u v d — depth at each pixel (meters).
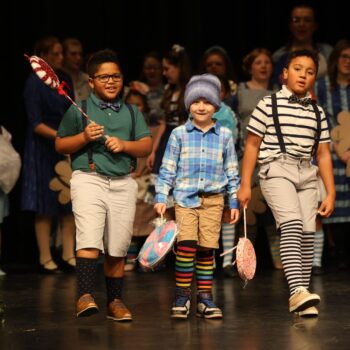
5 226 14.59
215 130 8.37
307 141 8.25
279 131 8.24
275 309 8.60
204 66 11.95
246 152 8.45
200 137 8.32
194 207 8.23
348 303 8.90
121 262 8.20
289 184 8.20
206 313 8.15
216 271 11.98
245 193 8.36
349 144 12.04
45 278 11.47
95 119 8.12
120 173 8.04
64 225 12.39
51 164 12.21
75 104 8.10
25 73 14.80
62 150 8.04
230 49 15.12
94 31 15.08
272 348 6.82
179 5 15.09
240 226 12.18
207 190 8.24
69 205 12.24
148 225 12.32
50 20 14.86
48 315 8.45
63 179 12.16
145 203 12.34
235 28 15.06
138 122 8.29
